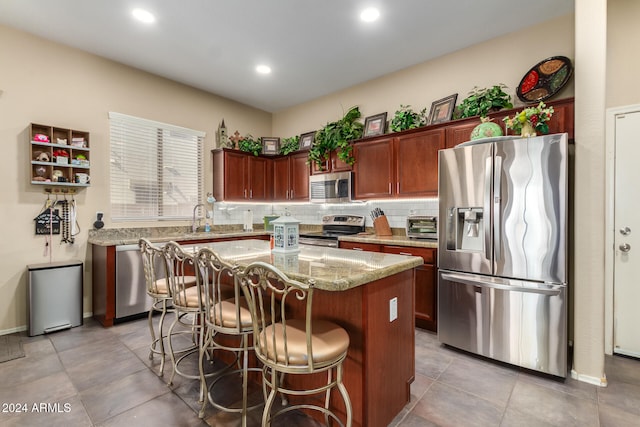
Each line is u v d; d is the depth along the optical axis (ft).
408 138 11.74
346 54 11.64
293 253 6.97
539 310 7.29
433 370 7.57
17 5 8.73
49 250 10.55
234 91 15.16
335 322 5.40
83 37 10.41
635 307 8.34
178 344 9.00
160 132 13.52
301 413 6.01
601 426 5.57
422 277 10.11
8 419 5.71
